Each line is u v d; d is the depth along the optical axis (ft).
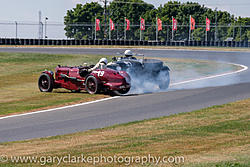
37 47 422.82
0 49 376.68
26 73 200.44
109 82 110.22
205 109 86.38
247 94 108.27
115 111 88.22
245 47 520.01
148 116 81.41
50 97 114.21
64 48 406.41
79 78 117.19
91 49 390.63
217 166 43.39
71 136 64.75
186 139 59.26
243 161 45.42
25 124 77.92
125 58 124.98
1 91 134.92
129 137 62.03
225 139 58.95
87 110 90.79
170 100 101.40
